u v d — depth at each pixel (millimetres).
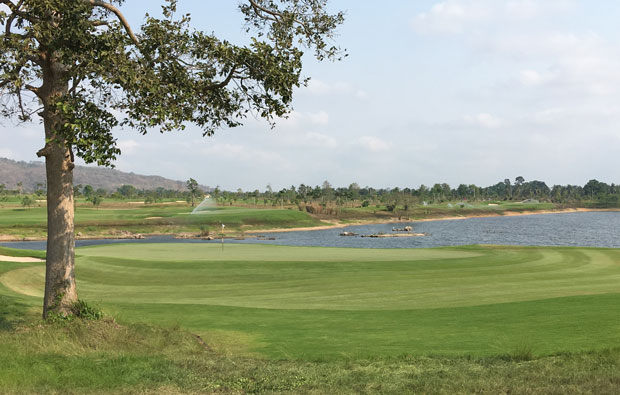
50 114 13242
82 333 12930
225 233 116875
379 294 22516
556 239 103188
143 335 13750
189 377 10008
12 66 11828
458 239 104625
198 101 15156
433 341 13180
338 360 11633
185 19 13844
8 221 111688
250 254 42625
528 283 24922
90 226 112062
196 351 12891
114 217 129500
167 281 27984
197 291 24891
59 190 13812
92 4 13414
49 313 13727
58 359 10586
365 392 8859
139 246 52469
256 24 16188
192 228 120812
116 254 42000
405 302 20250
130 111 12898
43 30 11953
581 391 8391
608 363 10008
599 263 34031
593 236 110438
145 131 13562
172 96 13664
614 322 13742
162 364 10891
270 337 14516
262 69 13945
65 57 12117
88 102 12359
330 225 148625
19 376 9211
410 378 9555
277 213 149500
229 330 15484
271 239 105500
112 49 12078
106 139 12273
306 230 135000
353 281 26828
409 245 90312
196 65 14312
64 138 11992
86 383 9258
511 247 45094
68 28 11742
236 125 15672
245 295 23312
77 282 27297
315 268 32125
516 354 11070
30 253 35688
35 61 13094
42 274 27469
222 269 31562
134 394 8773
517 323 14664
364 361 11211
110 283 27328
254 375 10234
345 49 16219
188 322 16656
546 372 9594
